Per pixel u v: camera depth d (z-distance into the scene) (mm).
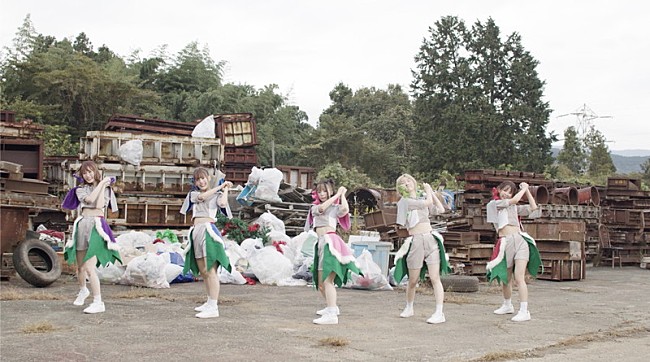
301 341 6324
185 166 14758
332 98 55406
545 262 14766
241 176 21438
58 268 10461
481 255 13656
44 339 6094
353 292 10602
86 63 31531
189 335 6430
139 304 8469
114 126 18016
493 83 41219
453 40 42250
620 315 8938
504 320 8125
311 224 7836
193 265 7754
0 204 10500
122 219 13734
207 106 34250
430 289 11117
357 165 43844
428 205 7992
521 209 8828
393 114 51969
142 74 36375
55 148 24984
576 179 39125
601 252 20672
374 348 6125
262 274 11250
